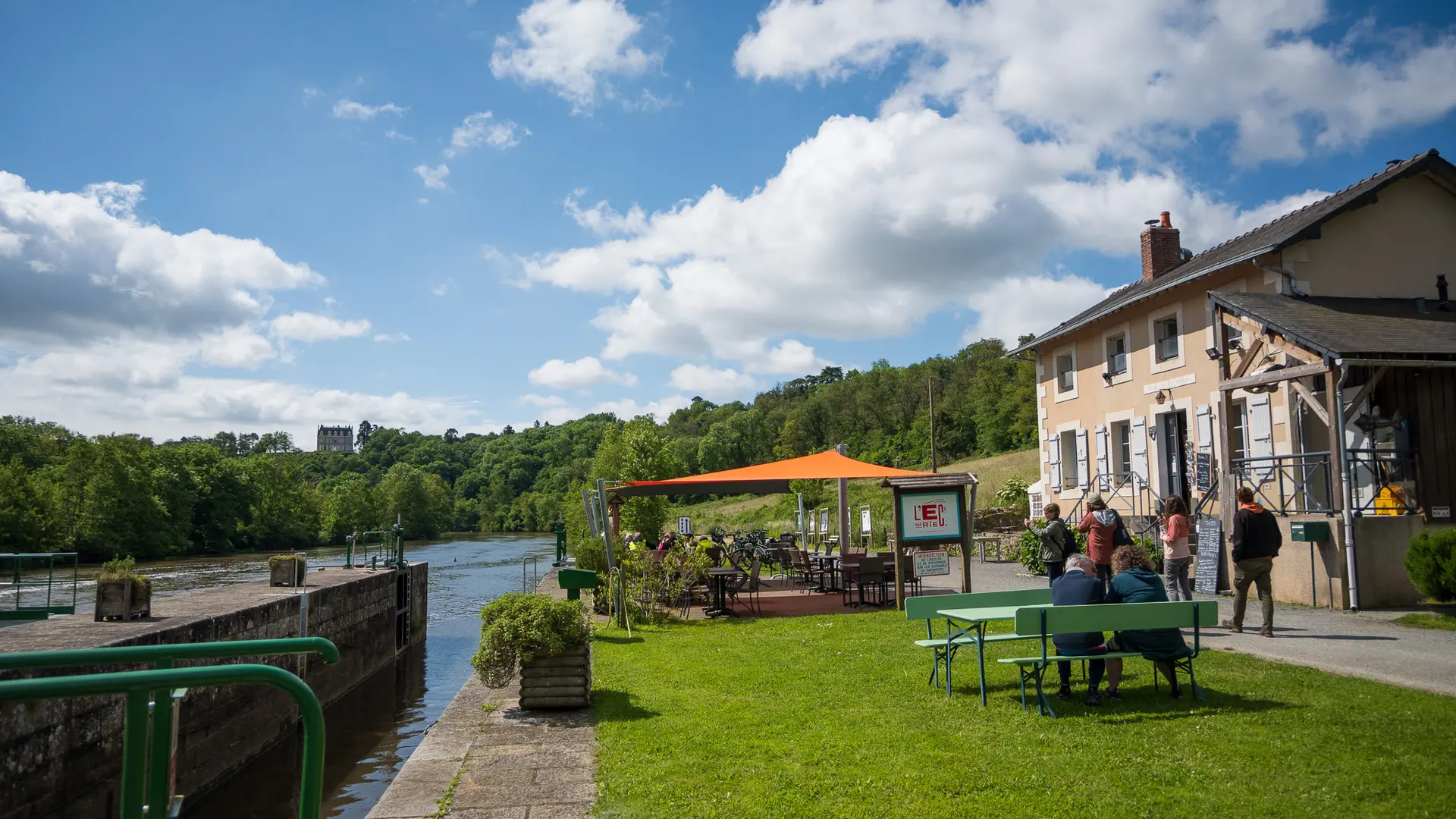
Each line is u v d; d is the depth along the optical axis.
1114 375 20.81
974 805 4.78
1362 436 14.38
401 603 20.38
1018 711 6.82
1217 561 13.91
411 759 6.14
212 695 10.13
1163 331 19.19
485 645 7.68
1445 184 16.20
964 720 6.57
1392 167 16.42
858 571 14.59
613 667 9.65
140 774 2.58
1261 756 5.42
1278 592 12.93
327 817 8.88
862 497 39.59
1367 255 15.94
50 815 7.29
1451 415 13.25
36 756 7.12
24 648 8.41
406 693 15.80
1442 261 16.33
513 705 7.80
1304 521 12.41
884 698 7.46
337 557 50.44
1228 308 14.18
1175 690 7.00
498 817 4.96
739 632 11.99
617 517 19.66
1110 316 20.83
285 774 10.59
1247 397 16.48
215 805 9.45
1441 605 11.51
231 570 40.28
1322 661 8.31
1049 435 24.12
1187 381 18.06
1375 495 12.64
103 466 53.62
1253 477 16.16
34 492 51.75
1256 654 8.75
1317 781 4.96
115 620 10.30
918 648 9.87
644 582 13.71
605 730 6.74
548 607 7.64
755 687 8.16
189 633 10.02
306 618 13.31
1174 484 18.92
